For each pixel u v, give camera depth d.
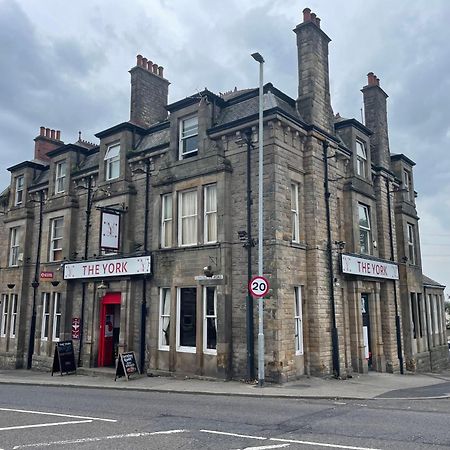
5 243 24.33
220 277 14.55
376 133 20.97
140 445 6.48
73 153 21.81
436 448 6.21
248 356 13.70
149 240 17.45
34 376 17.77
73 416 8.81
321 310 14.94
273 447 6.29
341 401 10.70
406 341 20.11
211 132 15.87
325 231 15.89
